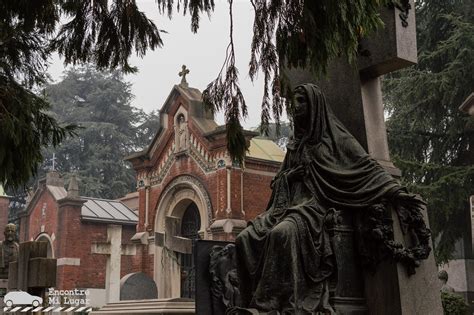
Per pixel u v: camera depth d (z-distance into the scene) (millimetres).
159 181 30328
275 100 7406
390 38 7039
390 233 6176
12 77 9062
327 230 6309
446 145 26719
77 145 52750
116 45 8055
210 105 7676
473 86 25656
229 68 7562
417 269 6383
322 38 6504
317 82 7496
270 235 6246
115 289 21453
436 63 27266
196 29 7719
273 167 27672
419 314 6273
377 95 7344
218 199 26781
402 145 27250
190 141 28641
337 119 7102
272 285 6121
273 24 6879
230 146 7762
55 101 56438
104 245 21578
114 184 51344
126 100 57281
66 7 7969
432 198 23688
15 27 8586
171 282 19641
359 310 6215
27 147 8742
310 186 6609
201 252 7051
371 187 6340
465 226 24906
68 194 34406
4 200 42219
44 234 35469
